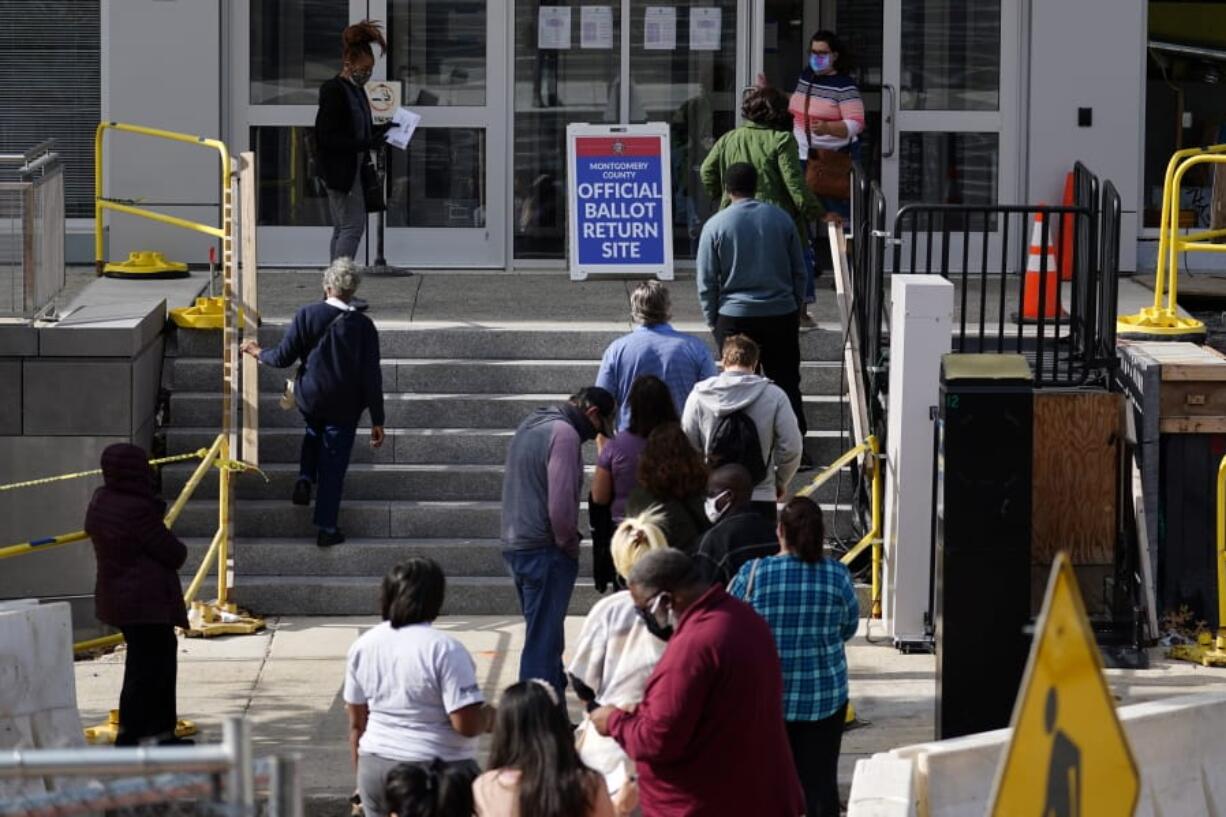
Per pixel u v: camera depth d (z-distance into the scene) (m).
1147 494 14.25
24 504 14.74
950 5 19.98
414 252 20.06
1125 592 14.15
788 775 8.40
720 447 12.34
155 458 15.57
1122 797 5.65
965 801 9.06
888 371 15.03
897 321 13.68
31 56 19.73
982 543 10.95
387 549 14.80
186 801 5.87
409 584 9.17
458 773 7.87
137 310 15.63
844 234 17.72
